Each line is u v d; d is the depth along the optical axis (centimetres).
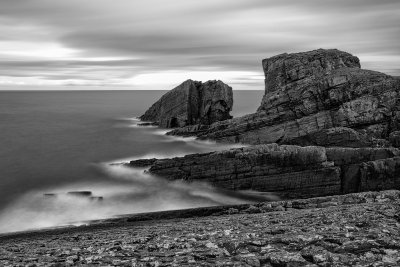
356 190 5209
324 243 1526
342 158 5350
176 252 1525
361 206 2592
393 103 6944
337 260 1303
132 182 6269
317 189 5356
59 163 7856
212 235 1911
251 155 5656
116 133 11981
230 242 1645
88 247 1861
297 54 9356
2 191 5862
